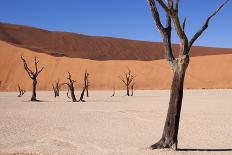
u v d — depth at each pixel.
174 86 13.69
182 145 15.59
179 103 13.77
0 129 20.67
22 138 17.62
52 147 15.19
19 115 28.94
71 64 124.75
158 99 53.12
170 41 13.78
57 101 50.31
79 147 15.17
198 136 18.06
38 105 41.06
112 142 16.39
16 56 131.00
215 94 68.12
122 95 71.88
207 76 118.88
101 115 28.50
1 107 38.06
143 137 17.86
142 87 116.38
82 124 22.95
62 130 20.31
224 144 15.83
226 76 117.75
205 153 13.59
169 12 12.87
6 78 126.31
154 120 24.97
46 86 121.44
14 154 13.80
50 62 126.25
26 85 122.56
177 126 13.95
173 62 13.63
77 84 119.50
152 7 13.51
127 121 24.47
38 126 21.98
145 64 123.00
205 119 25.23
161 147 14.06
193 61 125.62
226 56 124.38
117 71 121.56
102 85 118.75
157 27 13.70
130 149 14.48
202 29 13.34
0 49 134.12
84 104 42.25
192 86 114.69
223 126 21.47
